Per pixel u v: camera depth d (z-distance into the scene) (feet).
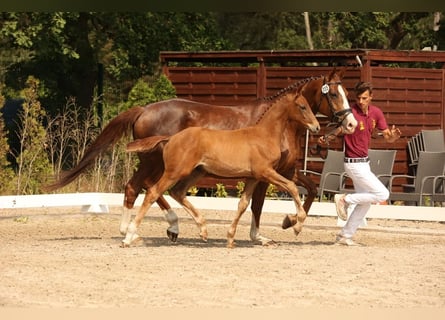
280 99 44.11
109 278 35.76
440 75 73.46
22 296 32.32
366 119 45.70
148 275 36.45
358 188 46.34
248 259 40.83
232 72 72.79
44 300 31.73
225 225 56.85
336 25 111.65
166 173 43.60
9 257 40.73
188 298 32.24
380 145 70.13
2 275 36.11
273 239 50.21
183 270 37.65
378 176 62.08
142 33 98.07
